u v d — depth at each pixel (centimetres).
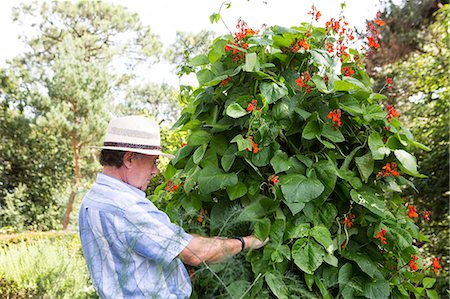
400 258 200
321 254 179
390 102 618
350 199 196
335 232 195
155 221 174
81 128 1149
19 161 1148
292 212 179
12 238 702
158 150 192
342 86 190
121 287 169
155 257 169
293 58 204
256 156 186
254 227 186
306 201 178
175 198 217
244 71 198
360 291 190
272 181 185
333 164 190
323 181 186
